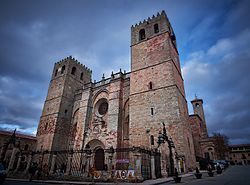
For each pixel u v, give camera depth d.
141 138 28.70
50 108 46.38
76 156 34.25
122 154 30.30
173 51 36.03
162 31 36.09
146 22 40.25
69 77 50.03
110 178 19.08
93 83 44.47
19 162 30.03
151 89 31.52
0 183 16.77
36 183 19.27
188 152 27.03
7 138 38.41
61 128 42.91
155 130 27.89
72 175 23.38
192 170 26.80
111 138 32.34
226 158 70.00
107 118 37.41
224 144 66.38
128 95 36.16
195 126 53.44
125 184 16.08
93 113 39.97
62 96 45.91
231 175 20.11
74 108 46.75
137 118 30.69
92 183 17.45
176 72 33.53
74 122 44.72
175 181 15.59
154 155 22.59
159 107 29.20
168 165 23.84
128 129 33.75
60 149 40.78
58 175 23.31
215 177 18.59
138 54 37.28
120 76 38.12
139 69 35.22
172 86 29.44
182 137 25.20
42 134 43.50
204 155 49.88
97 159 33.62
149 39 37.19
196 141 51.53
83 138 36.84
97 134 35.44
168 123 27.19
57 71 53.56
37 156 39.47
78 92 48.62
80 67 55.53
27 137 42.53
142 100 31.70
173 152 24.69
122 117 34.72
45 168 29.02
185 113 32.44
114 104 35.50
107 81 41.97
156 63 33.44
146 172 20.62
